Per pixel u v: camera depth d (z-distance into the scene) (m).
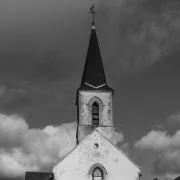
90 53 63.50
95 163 51.66
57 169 51.12
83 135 56.97
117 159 52.03
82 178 50.97
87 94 59.31
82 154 51.94
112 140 57.00
